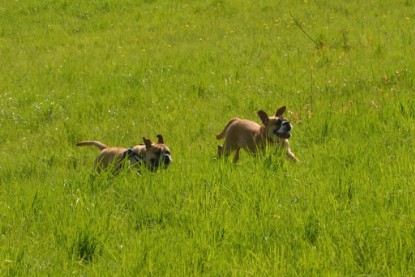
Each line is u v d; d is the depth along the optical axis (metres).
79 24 64.88
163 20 61.94
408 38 44.16
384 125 26.52
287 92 36.25
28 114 38.53
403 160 21.62
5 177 27.88
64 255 17.38
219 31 55.62
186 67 45.06
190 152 27.86
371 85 35.25
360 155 23.08
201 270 15.54
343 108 30.52
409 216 17.02
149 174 23.30
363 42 44.72
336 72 38.84
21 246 17.88
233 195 20.38
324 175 21.50
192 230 17.95
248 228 17.67
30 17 68.88
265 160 23.34
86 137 33.31
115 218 19.59
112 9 68.56
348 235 16.31
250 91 37.34
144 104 38.09
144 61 48.09
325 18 54.31
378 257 15.05
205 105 36.16
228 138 27.59
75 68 48.66
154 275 15.41
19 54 56.62
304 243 16.19
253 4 62.78
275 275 14.69
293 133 28.06
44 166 28.89
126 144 31.77
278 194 20.08
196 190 21.12
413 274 14.10
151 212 19.81
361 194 19.19
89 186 23.03
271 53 45.94
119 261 16.62
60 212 20.36
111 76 45.19
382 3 56.88
